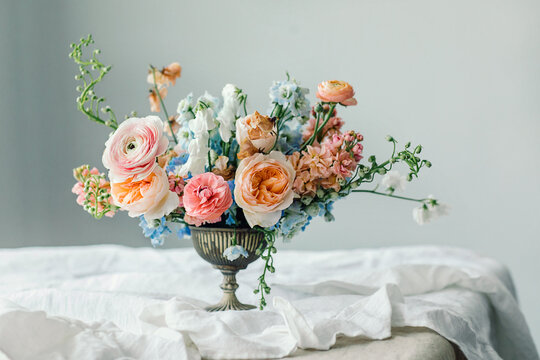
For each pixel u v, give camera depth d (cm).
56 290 120
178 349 87
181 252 209
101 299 113
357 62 366
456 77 350
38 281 171
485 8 345
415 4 356
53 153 412
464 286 151
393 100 361
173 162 113
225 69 387
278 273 183
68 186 411
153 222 108
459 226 351
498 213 345
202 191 103
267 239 110
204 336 93
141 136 102
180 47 393
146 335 91
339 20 368
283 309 96
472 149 348
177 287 148
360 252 211
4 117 410
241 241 113
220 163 110
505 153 343
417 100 357
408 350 94
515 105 342
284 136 116
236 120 109
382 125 363
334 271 192
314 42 373
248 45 383
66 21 408
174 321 96
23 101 412
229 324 101
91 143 409
